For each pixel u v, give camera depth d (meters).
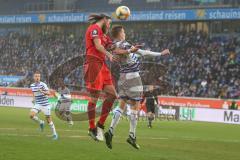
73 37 71.06
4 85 67.94
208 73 55.94
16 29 77.12
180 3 62.25
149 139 22.95
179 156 16.03
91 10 69.19
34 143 16.92
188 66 58.06
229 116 42.31
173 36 63.62
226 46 58.78
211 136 28.78
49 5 72.81
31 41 73.44
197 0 60.75
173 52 61.16
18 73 69.25
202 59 58.16
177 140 22.67
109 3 68.69
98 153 15.20
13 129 26.53
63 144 17.30
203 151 18.19
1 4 77.44
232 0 58.62
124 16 13.16
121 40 13.26
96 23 12.55
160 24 66.25
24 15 73.56
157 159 14.68
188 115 44.75
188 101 45.56
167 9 62.56
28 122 33.53
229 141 23.77
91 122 13.05
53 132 21.75
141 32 66.81
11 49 74.00
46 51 70.69
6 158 13.52
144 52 13.32
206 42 60.41
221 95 52.22
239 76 54.09
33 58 70.75
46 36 73.19
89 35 12.23
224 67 55.84
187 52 60.12
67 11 71.06
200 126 37.09
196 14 60.00
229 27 61.09
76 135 23.66
